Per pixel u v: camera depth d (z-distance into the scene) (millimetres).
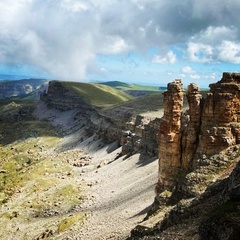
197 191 55781
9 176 173375
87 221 90875
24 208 117438
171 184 66000
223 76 64812
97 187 130875
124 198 99875
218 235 32656
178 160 66688
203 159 61031
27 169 183000
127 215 81312
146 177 112000
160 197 62969
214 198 47094
